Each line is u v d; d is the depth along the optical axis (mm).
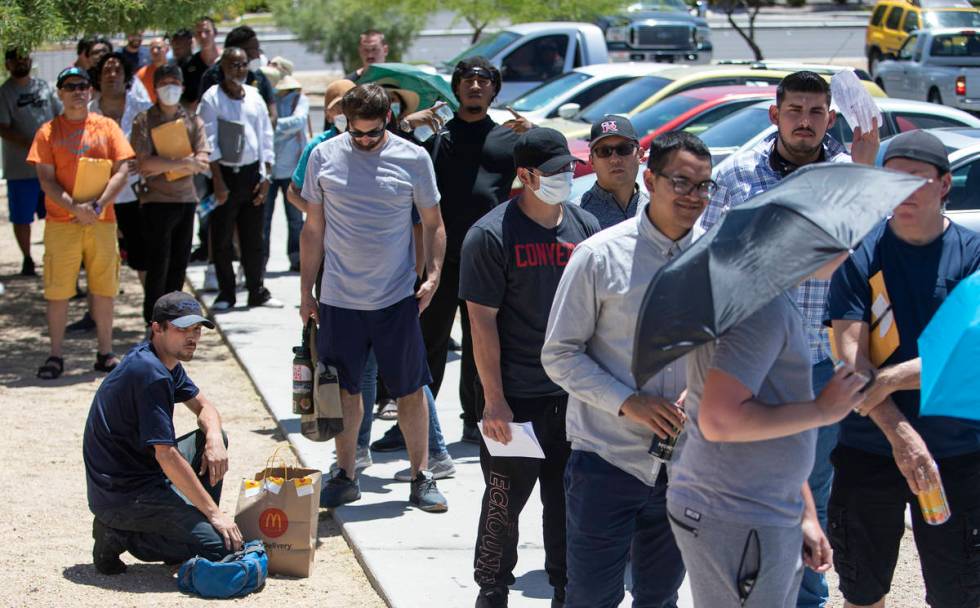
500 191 6984
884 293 4094
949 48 23031
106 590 5207
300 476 5605
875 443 4184
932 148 4016
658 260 3869
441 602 5012
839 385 3170
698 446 3393
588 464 4023
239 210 10836
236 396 8531
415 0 27547
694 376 3389
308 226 6105
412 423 6148
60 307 8914
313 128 23672
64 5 10047
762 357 3207
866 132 4777
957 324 3588
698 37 22750
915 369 3889
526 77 18078
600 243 3924
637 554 4164
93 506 5320
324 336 6074
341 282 6012
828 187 3127
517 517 4719
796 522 3379
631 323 3898
